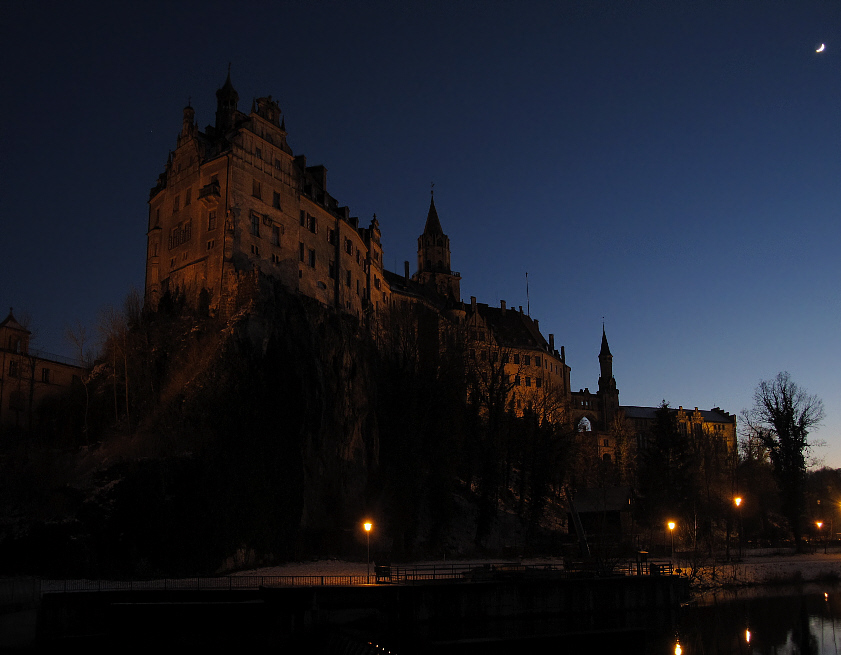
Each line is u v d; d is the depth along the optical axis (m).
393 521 82.12
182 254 87.75
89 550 57.09
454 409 97.62
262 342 78.19
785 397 101.88
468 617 51.16
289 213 91.44
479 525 90.88
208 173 87.12
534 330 167.62
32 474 65.19
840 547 105.00
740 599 69.50
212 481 64.75
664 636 55.88
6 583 44.78
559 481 104.75
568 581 55.34
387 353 102.00
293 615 47.09
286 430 75.56
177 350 79.12
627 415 196.50
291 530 71.50
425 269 167.88
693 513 101.62
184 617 46.09
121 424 74.81
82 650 45.00
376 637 48.56
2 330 89.94
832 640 54.16
